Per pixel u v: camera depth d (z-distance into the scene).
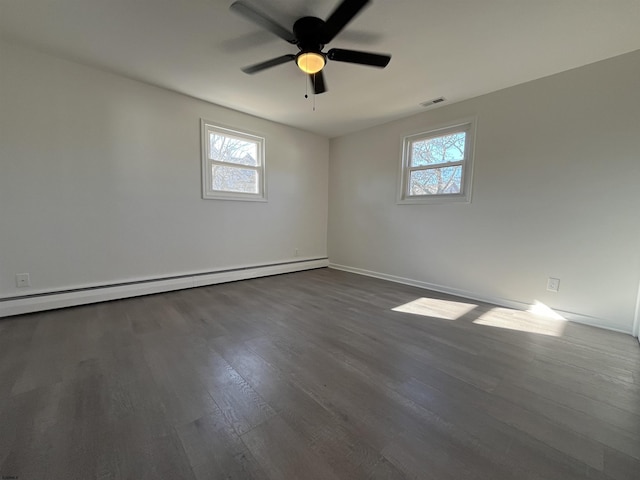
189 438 1.15
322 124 4.23
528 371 1.72
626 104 2.27
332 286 3.76
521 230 2.87
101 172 2.79
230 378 1.59
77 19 1.98
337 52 1.96
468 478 1.00
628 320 2.32
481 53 2.31
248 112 3.76
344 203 4.82
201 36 2.16
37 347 1.91
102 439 1.14
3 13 1.92
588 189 2.47
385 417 1.30
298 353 1.90
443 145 3.52
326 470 1.02
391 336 2.19
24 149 2.41
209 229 3.62
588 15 1.83
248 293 3.34
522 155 2.82
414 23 1.95
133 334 2.14
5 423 1.21
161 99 3.10
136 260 3.07
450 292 3.46
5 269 2.39
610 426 1.27
